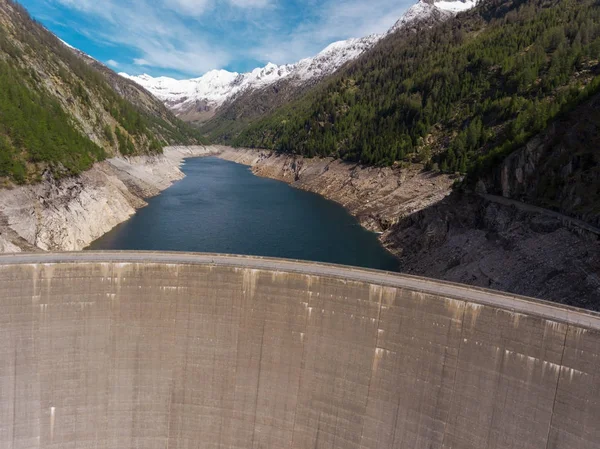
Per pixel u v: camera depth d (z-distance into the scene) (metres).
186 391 38.22
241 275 38.00
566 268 51.72
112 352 37.97
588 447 28.20
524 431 30.41
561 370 29.48
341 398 35.88
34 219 74.75
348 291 36.09
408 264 79.69
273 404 37.34
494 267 61.31
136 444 37.91
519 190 75.56
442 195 102.25
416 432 33.56
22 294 36.44
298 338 37.16
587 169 62.97
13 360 36.34
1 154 75.31
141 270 37.88
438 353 33.38
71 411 37.22
